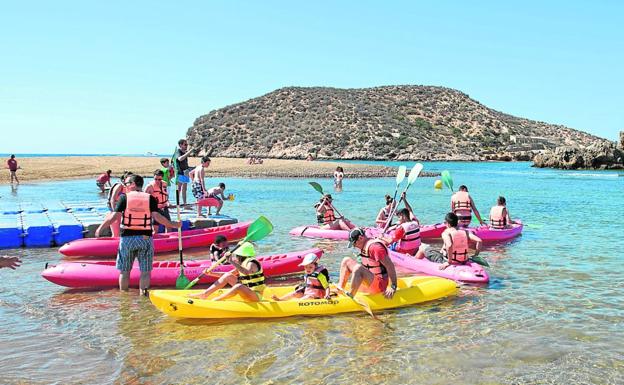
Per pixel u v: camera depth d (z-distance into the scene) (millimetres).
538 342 6004
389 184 33125
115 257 10758
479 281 8562
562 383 4992
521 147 116062
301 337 6203
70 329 6418
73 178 32656
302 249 11703
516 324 6609
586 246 11875
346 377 5117
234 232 12516
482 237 12562
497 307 7328
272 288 7688
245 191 26812
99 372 5211
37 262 10164
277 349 5824
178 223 8219
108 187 25391
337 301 7148
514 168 68562
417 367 5340
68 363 5418
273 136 108875
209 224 14117
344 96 128375
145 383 4973
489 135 120875
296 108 120312
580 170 62500
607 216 17344
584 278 8914
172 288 8398
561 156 65750
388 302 7301
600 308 7230
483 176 47406
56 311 7113
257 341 6070
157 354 5672
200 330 6422
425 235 13414
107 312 7090
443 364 5414
